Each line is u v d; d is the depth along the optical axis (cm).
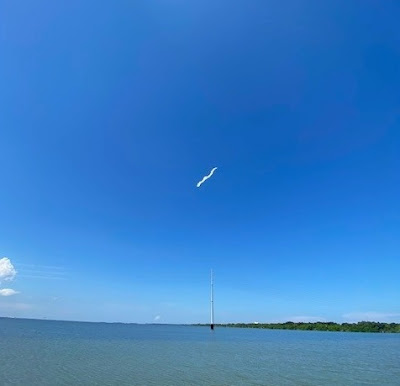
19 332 12419
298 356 6556
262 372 4228
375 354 7425
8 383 3172
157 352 6438
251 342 10944
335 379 3884
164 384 3334
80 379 3444
